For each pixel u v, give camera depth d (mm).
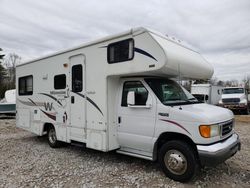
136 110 4953
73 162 5598
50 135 7238
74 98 6125
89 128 5688
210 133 4039
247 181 4391
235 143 4539
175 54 4664
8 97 17422
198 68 5465
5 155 6332
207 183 4289
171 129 4387
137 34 4754
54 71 6848
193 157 4148
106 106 5270
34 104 7859
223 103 17875
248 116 15891
